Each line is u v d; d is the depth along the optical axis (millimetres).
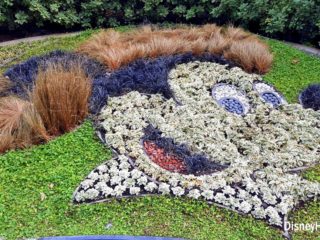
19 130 3561
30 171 3230
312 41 5719
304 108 4324
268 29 5695
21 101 3818
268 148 3631
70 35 5766
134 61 4727
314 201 3207
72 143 3537
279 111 4160
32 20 5789
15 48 5355
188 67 4723
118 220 2875
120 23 6230
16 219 2828
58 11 5809
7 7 5547
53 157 3379
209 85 4453
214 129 3775
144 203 3020
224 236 2814
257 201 3086
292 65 5105
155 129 3727
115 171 3242
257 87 4574
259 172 3361
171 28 5879
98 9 6000
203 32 5504
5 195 3012
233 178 3262
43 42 5535
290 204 3100
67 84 3746
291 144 3703
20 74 4453
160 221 2891
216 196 3092
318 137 3834
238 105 4246
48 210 2906
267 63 4906
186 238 2770
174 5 6266
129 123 3762
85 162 3350
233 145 3607
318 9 5406
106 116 3832
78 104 3795
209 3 6102
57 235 2721
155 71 4480
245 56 4898
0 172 3215
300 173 3455
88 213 2912
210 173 3320
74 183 3129
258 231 2891
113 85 4219
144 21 6152
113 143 3529
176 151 3498
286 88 4637
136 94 4129
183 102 4137
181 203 3037
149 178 3209
